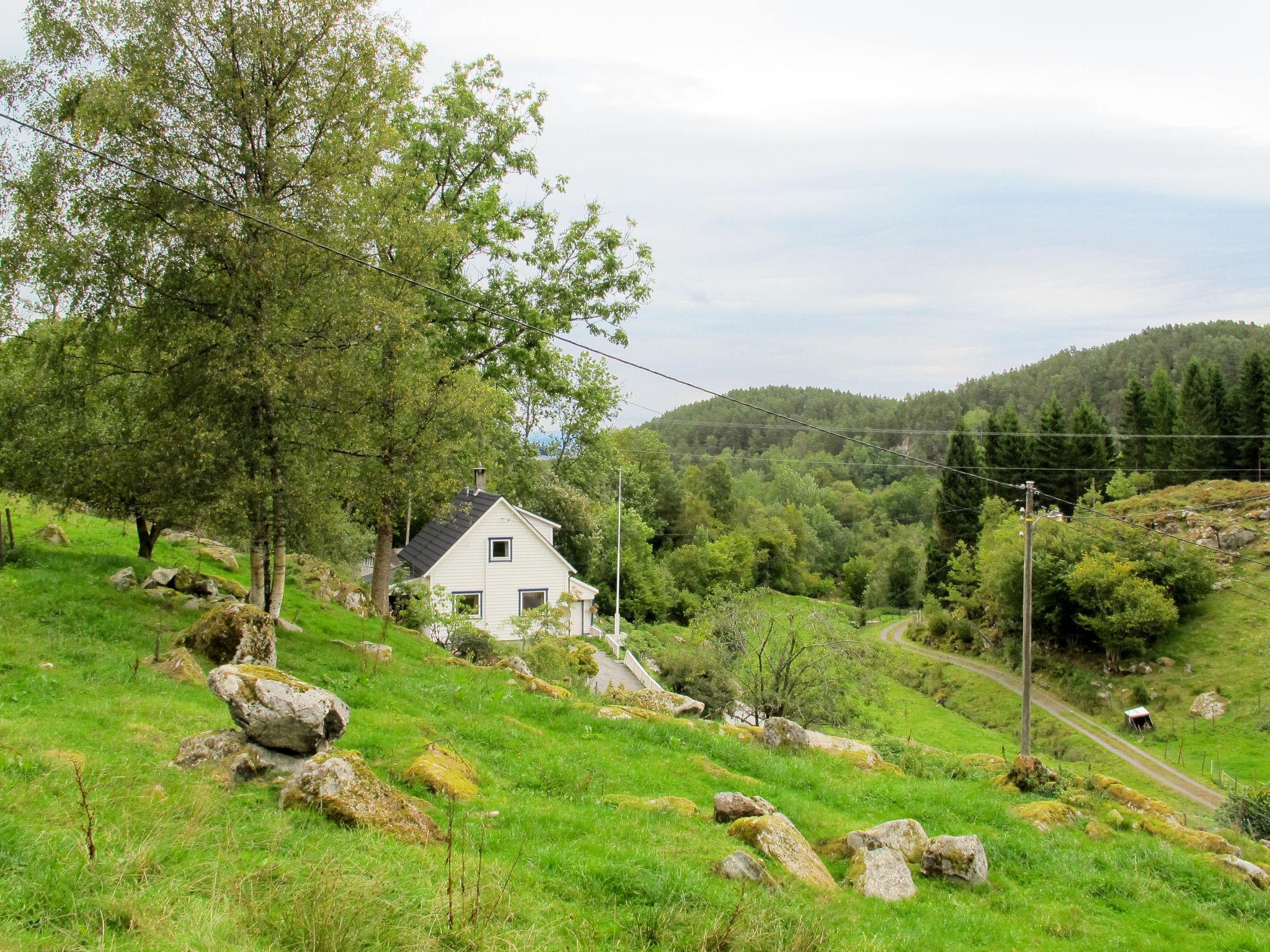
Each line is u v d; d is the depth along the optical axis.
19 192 14.56
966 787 17.17
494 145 25.86
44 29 14.72
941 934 9.41
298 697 9.29
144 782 8.03
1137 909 11.52
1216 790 34.34
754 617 28.77
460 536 37.59
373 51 16.64
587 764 13.20
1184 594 50.19
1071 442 75.19
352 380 16.59
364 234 16.80
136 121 14.56
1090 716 46.09
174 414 15.58
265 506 16.70
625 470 68.19
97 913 5.33
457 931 6.11
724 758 15.65
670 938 7.11
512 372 28.41
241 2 15.53
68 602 15.35
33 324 16.22
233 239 14.88
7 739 8.35
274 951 5.38
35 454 16.52
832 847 11.62
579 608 42.06
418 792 10.03
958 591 66.56
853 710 27.48
